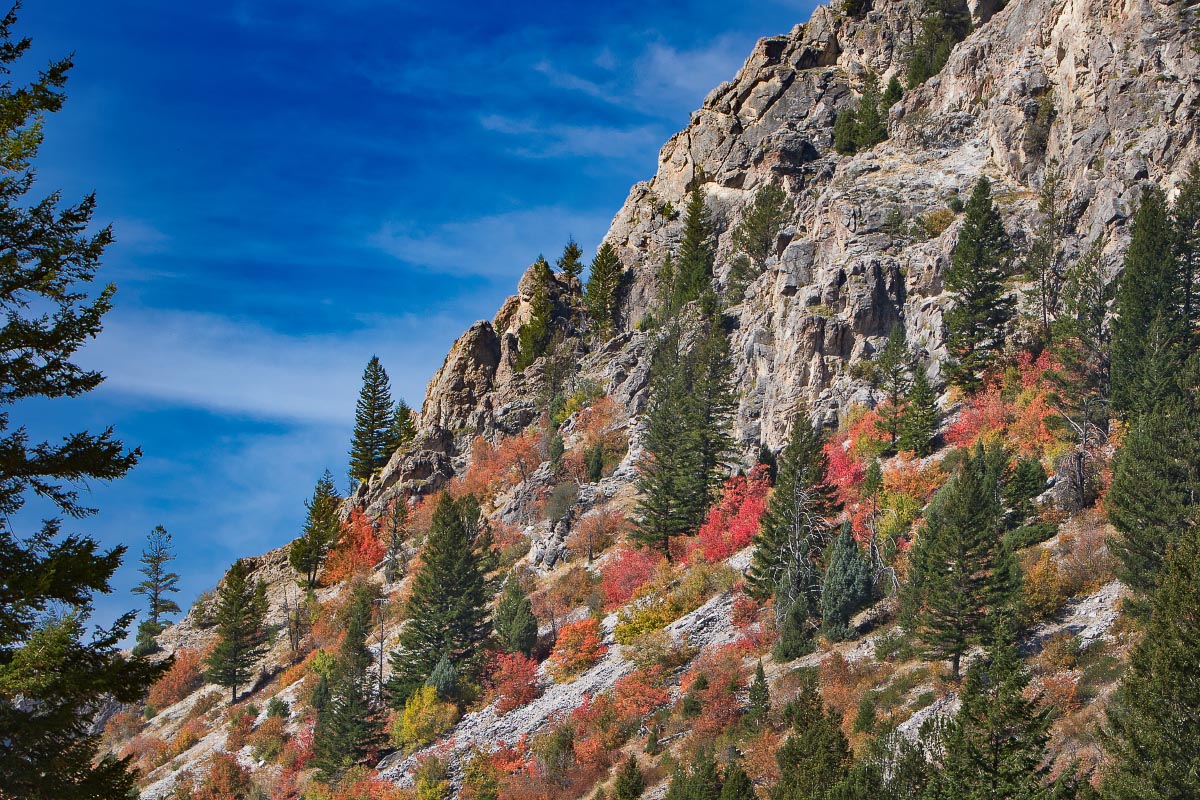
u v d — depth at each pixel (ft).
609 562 302.86
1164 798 104.06
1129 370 236.22
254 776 264.72
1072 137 347.36
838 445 296.10
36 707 57.06
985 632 169.07
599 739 197.06
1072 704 145.89
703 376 355.36
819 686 181.47
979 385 290.35
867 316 334.65
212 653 342.23
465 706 247.91
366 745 243.40
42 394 60.44
